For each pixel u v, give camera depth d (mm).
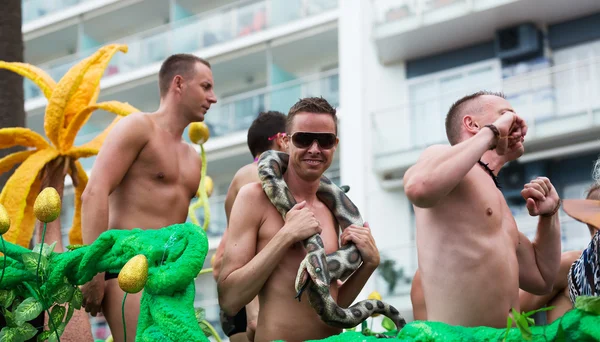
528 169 20562
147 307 3418
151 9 30438
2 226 3488
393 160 22438
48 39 32500
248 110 26500
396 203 22328
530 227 19875
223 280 3855
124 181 4688
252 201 3949
